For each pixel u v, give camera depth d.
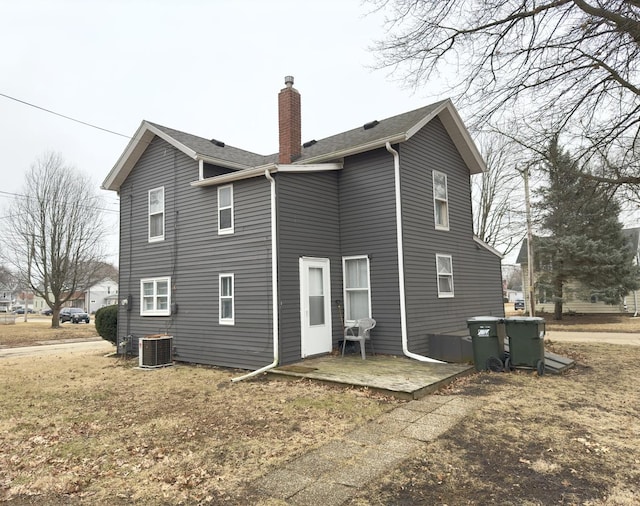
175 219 12.13
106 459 4.68
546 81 8.52
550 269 25.77
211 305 10.89
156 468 4.36
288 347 9.51
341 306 11.01
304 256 10.15
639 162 9.71
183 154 12.07
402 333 10.03
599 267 23.83
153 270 12.70
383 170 10.59
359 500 3.54
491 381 7.95
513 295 82.94
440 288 11.66
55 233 29.09
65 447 5.10
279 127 12.72
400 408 6.32
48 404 7.31
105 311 14.54
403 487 3.76
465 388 7.48
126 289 13.62
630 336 17.38
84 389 8.50
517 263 32.16
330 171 11.18
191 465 4.41
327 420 5.80
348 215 11.16
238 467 4.32
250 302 9.95
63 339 22.28
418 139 11.34
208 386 8.39
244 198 10.31
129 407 6.97
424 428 5.36
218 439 5.19
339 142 12.48
